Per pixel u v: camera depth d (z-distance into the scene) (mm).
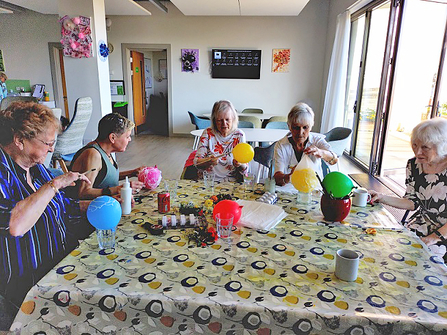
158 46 7527
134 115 8297
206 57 7488
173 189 1858
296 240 1285
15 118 1187
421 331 838
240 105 7668
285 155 2176
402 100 4777
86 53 4422
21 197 1231
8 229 1079
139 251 1182
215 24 7297
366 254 1185
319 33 7129
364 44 5273
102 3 4539
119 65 7684
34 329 943
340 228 1402
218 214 1337
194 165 2412
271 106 7613
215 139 2406
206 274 1041
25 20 7133
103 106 4664
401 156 5324
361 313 864
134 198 1737
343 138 4027
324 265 1106
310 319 863
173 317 910
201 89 7664
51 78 7406
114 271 1048
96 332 942
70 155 3783
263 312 875
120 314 923
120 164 5281
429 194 1655
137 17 7383
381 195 1728
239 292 947
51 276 1012
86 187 1649
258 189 1941
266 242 1265
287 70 7387
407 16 4086
